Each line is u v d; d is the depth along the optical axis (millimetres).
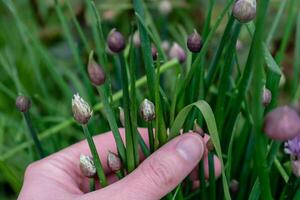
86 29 745
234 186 425
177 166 333
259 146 278
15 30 755
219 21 318
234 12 294
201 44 337
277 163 391
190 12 737
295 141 322
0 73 715
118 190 338
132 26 370
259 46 248
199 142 338
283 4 455
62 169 398
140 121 461
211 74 393
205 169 426
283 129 243
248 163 409
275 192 440
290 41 688
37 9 786
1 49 740
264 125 250
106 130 493
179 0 716
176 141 339
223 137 421
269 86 346
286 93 636
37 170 396
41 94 700
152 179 334
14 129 628
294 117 244
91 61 287
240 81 386
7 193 629
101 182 346
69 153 409
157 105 334
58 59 741
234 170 436
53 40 772
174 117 366
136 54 523
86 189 413
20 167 563
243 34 598
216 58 381
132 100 319
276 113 245
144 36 334
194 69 337
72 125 580
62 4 740
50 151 544
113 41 289
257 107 260
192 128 376
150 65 340
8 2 505
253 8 290
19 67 712
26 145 525
